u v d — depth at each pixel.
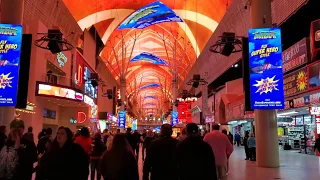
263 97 12.77
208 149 4.22
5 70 11.57
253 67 12.98
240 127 33.09
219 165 6.38
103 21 41.22
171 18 43.59
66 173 3.69
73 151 3.78
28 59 12.06
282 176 10.26
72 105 28.47
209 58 36.56
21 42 11.91
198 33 45.31
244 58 13.38
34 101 19.92
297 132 22.95
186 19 44.94
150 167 4.60
